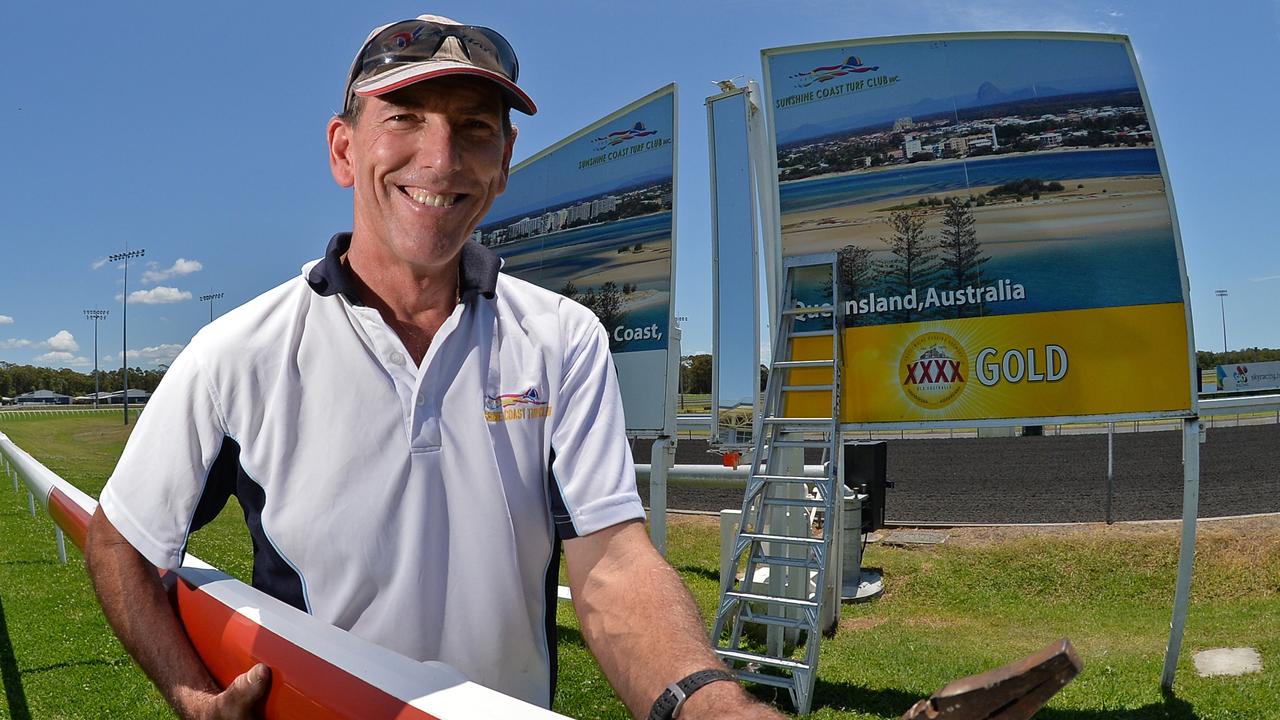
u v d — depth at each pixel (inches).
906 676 226.2
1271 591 297.0
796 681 204.5
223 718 44.4
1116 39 216.5
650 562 48.6
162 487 49.9
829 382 239.8
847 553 327.6
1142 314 208.1
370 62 51.2
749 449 294.2
